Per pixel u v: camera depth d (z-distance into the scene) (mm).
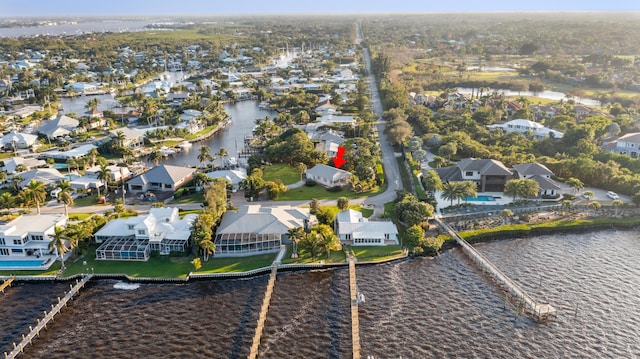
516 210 162625
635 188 168375
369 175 189250
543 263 133375
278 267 131750
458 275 128250
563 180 190125
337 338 104312
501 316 110688
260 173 190125
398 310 113312
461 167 184875
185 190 182625
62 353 100875
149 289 123312
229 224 144625
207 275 127500
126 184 195000
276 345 102188
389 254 137625
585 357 97625
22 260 134750
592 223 154000
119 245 137500
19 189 185500
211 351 100750
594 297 117250
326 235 135125
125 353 100625
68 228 132125
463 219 157125
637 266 131125
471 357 98000
